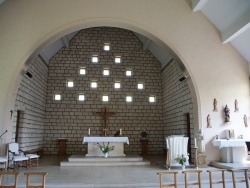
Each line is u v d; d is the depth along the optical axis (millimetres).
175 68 10547
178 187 5266
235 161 7582
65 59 12352
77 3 8289
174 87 10695
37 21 8094
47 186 5203
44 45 8156
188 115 9625
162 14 8539
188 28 8555
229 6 7508
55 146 11742
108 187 5270
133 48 12766
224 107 8219
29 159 7754
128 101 12367
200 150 7883
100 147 8805
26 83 9055
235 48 8641
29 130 9578
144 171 6969
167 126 11680
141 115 12336
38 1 8219
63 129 11875
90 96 12188
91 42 12602
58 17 8164
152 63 12773
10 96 7574
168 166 7332
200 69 8352
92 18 8227
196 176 6113
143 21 8414
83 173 6641
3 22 8016
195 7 8344
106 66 12492
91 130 11945
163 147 12164
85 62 12406
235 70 8516
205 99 8188
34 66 9945
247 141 7371
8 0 8156
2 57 7789
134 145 12070
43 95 11586
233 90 8367
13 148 7234
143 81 12578
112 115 12117
